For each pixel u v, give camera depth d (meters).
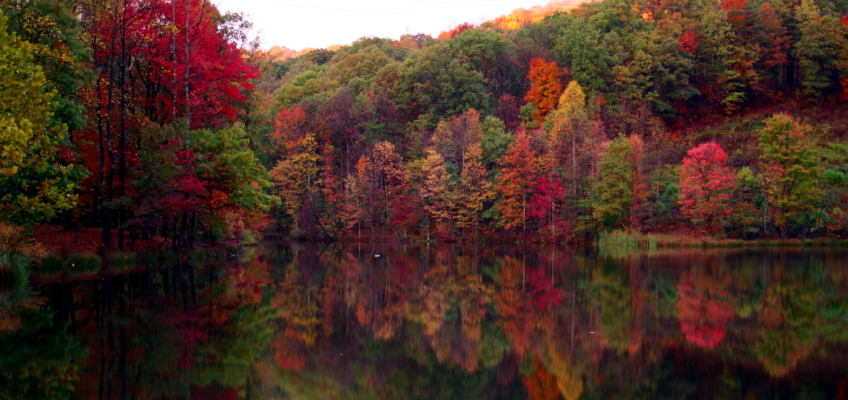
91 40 24.84
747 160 59.91
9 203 19.03
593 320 15.52
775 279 24.38
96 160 26.64
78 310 14.93
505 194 56.69
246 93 36.44
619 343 12.85
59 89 22.22
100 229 30.47
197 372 9.70
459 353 12.10
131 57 27.33
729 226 48.75
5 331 12.27
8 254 20.00
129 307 15.59
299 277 25.38
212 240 37.47
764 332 13.80
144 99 30.06
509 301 18.91
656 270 28.44
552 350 12.35
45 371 9.36
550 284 23.34
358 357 11.62
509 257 39.50
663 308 17.23
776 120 48.53
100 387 8.61
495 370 10.83
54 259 22.94
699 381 9.94
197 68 28.66
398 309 17.39
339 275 26.81
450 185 60.16
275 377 9.70
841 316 15.79
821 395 9.04
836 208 47.56
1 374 9.18
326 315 16.06
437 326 14.86
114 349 10.96
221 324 13.82
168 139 25.80
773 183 48.19
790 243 46.56
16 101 16.25
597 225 52.00
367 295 20.22
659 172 56.28
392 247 53.59
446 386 9.86
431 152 60.91
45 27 21.72
